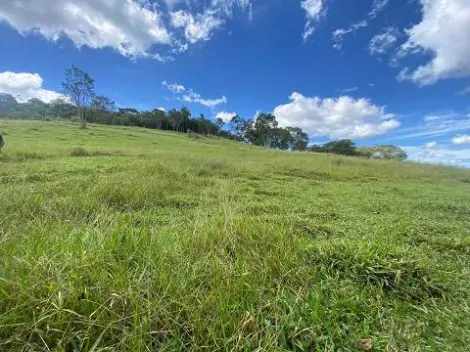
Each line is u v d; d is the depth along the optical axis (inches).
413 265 98.0
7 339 57.6
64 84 1758.1
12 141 699.4
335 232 147.6
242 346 62.9
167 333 66.3
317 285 85.8
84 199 163.3
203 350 63.7
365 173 462.9
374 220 181.0
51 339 60.2
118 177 244.2
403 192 313.9
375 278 92.6
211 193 237.0
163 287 73.9
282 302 77.3
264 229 114.6
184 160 453.4
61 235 95.0
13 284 65.7
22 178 250.8
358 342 68.5
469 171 562.3
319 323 71.6
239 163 478.0
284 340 67.3
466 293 92.4
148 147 934.4
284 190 284.8
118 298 67.2
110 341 62.0
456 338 72.4
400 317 78.6
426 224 175.3
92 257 77.7
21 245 84.5
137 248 89.3
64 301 64.5
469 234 158.7
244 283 80.7
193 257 93.3
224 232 109.8
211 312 71.2
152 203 185.2
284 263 93.9
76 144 802.2
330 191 293.6
